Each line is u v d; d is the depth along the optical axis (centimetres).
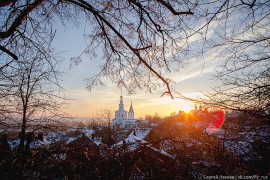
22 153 506
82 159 509
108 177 487
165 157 510
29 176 462
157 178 492
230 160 467
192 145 509
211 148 487
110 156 503
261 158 462
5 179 448
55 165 486
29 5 464
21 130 578
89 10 521
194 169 486
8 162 470
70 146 518
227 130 491
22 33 545
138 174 496
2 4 397
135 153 503
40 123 604
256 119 466
